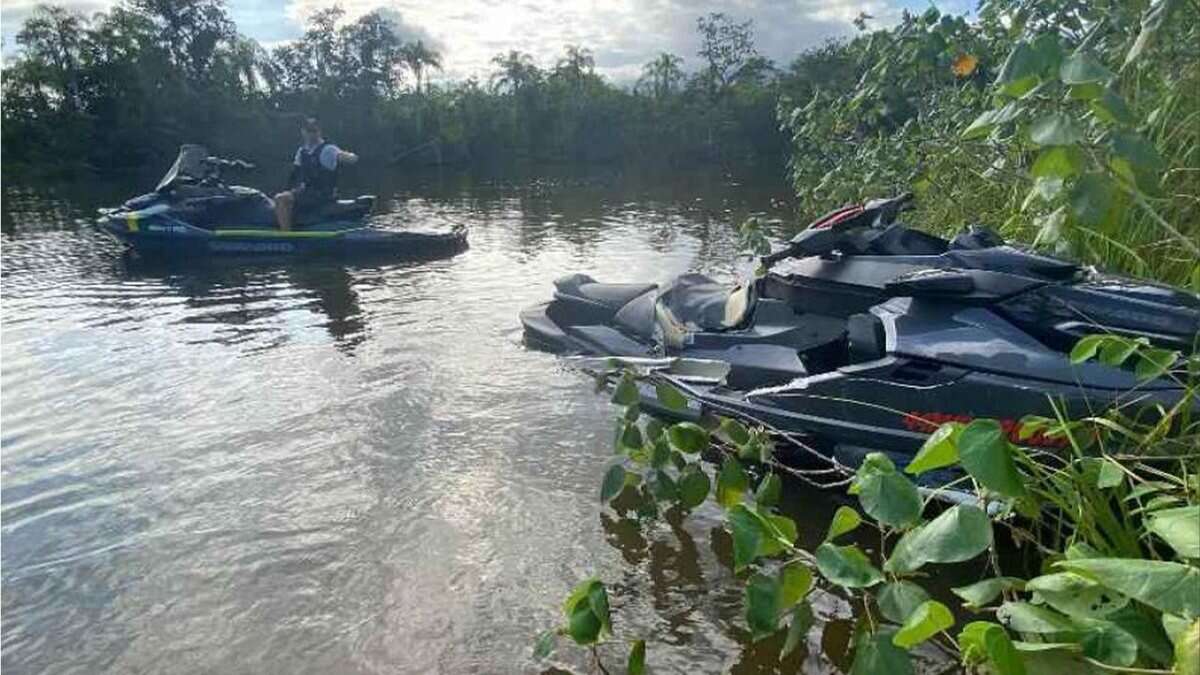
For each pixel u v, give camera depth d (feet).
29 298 26.55
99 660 9.35
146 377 18.51
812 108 33.81
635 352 18.02
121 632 9.81
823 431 11.65
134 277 29.89
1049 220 10.35
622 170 110.01
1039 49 7.36
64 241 39.68
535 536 11.60
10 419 16.14
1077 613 5.61
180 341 21.36
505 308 24.48
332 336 21.61
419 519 12.10
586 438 14.76
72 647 9.58
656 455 10.81
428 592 10.38
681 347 15.17
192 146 36.76
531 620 9.78
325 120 162.50
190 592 10.53
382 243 34.24
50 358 20.01
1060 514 8.68
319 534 11.76
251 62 167.32
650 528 11.77
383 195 69.10
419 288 27.55
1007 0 17.72
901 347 11.18
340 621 9.86
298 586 10.57
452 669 8.98
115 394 17.43
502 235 40.93
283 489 13.11
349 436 15.06
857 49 29.76
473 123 156.35
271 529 11.93
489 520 12.05
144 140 134.51
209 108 147.33
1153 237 13.44
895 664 6.26
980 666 5.89
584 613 8.16
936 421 10.68
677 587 10.38
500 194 68.28
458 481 13.25
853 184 28.17
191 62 160.15
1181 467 8.63
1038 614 5.57
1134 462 8.95
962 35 22.22
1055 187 7.71
